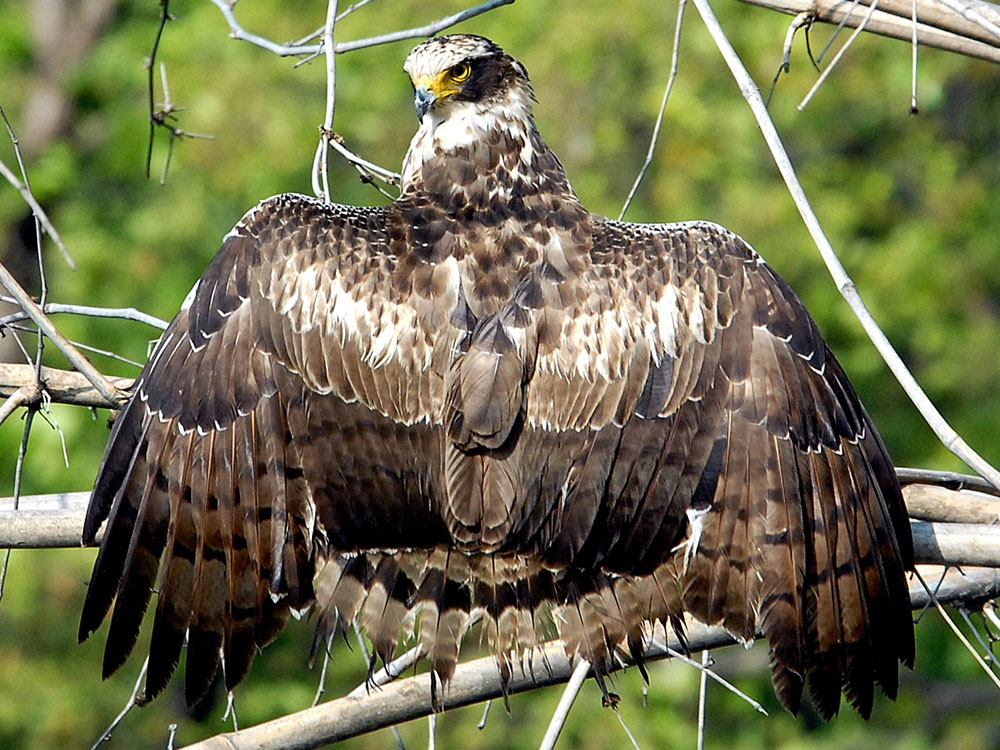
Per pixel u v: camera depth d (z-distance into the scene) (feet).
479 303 30.71
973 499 34.01
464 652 66.33
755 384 30.45
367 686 30.68
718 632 33.01
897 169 101.71
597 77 93.40
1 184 101.09
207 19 97.55
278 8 96.63
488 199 32.99
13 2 114.52
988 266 99.55
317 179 33.53
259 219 31.63
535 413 30.25
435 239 31.58
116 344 96.17
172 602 30.17
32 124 108.68
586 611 30.12
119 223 104.88
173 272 97.76
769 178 96.32
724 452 30.22
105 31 110.11
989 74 96.89
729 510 30.07
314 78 94.22
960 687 95.20
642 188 95.55
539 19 91.71
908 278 95.40
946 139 105.81
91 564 88.53
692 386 30.37
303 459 30.25
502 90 35.40
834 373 31.19
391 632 30.07
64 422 86.94
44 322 31.89
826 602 30.35
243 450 30.19
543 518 30.04
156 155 95.76
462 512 29.86
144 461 30.42
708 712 90.79
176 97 95.71
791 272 94.89
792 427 30.30
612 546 30.17
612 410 30.22
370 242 31.45
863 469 30.73
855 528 30.53
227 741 32.83
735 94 92.43
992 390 97.04
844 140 99.55
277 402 30.37
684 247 31.48
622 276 31.01
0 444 86.48
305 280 30.86
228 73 94.73
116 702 90.22
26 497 34.30
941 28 34.35
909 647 30.68
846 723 92.63
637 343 30.45
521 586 30.25
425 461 30.19
